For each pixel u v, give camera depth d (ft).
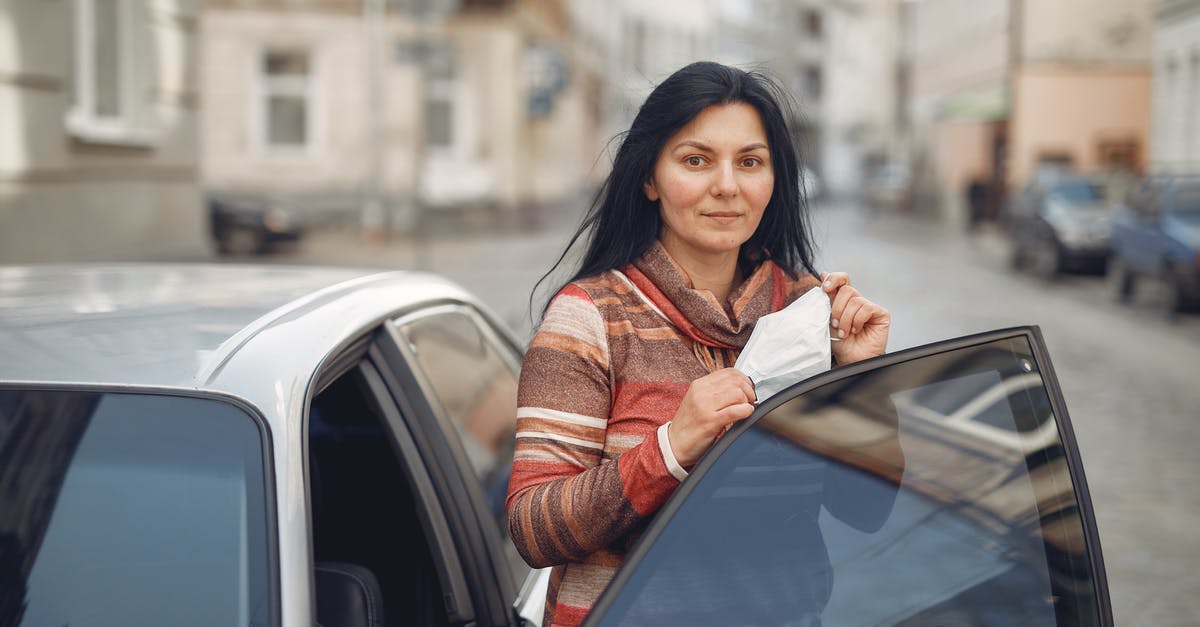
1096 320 45.70
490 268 62.59
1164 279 46.01
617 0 145.18
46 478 5.63
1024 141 103.86
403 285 8.73
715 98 5.89
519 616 7.68
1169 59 82.84
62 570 5.47
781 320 5.73
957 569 4.99
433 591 8.55
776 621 4.73
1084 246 59.16
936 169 147.54
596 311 5.78
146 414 5.76
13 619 5.36
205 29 85.92
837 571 4.87
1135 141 102.78
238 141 86.94
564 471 5.57
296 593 5.36
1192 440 24.90
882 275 65.10
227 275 8.54
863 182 215.31
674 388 5.73
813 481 4.98
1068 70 102.89
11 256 28.96
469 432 8.83
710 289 6.23
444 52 48.88
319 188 87.56
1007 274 66.74
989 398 5.35
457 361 9.13
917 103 166.09
